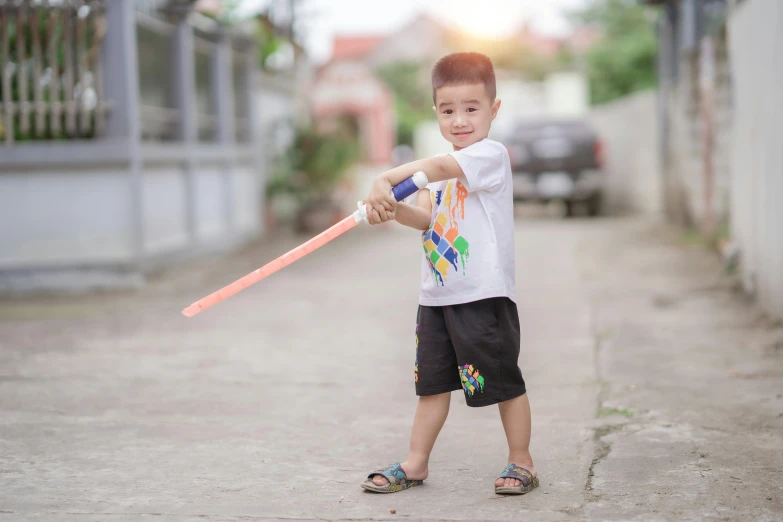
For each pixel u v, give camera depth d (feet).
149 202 28.66
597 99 94.07
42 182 26.27
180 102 32.12
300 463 11.08
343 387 14.80
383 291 25.32
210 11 38.96
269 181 43.16
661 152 43.21
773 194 18.66
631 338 17.81
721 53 28.89
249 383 15.15
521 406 9.93
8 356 17.51
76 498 9.93
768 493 9.68
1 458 11.37
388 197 9.21
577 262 29.78
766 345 16.67
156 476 10.65
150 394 14.51
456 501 9.66
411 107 119.85
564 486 10.03
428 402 10.11
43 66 26.43
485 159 9.41
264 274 9.36
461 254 9.58
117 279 26.37
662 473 10.37
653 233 38.01
